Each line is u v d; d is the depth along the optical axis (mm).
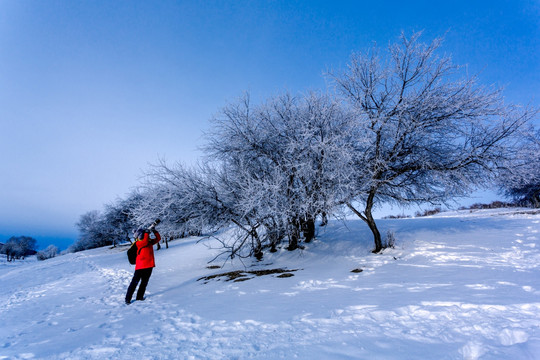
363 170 8930
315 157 9023
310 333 2943
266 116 10016
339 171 8141
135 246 6676
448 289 4238
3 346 3738
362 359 2209
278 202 8781
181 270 10844
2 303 7801
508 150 8273
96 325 4516
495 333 2492
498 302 3316
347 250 10219
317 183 8578
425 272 5992
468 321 2824
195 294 6180
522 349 2139
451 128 8531
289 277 6867
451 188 8977
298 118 9586
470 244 8812
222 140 10375
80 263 22062
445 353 2191
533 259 6648
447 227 12008
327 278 6207
